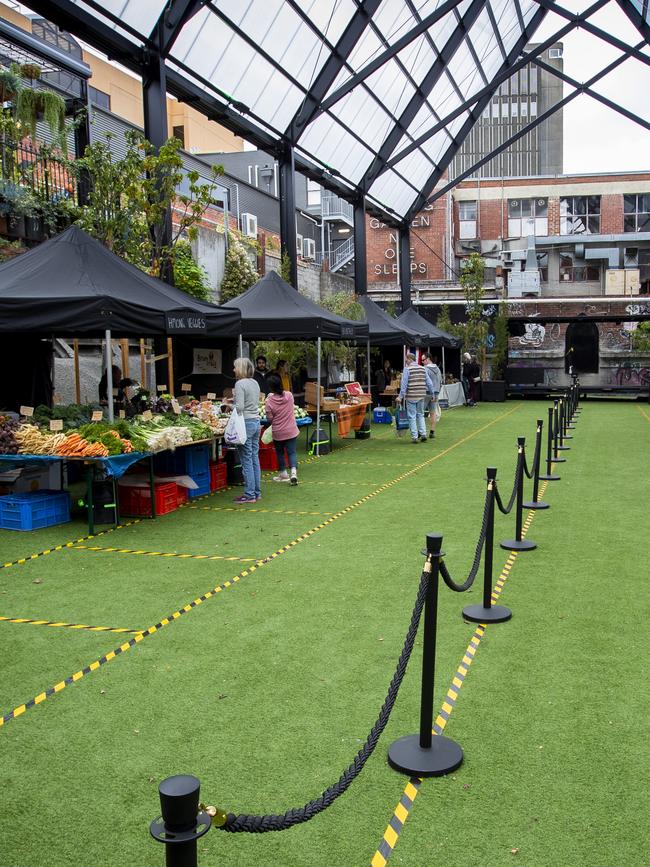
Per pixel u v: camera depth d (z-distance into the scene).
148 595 5.25
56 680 3.89
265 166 35.25
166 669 4.01
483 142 89.12
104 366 10.68
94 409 8.34
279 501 8.65
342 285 26.25
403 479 10.05
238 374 8.53
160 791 1.58
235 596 5.21
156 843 2.60
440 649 4.24
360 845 2.58
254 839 2.63
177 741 3.27
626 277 36.94
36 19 24.69
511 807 2.77
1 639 4.45
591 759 3.08
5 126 10.70
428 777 2.96
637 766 3.03
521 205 40.00
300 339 13.02
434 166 26.20
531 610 4.88
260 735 3.31
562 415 13.92
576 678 3.85
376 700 3.63
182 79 14.19
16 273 7.71
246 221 22.17
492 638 4.40
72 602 5.11
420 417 14.17
